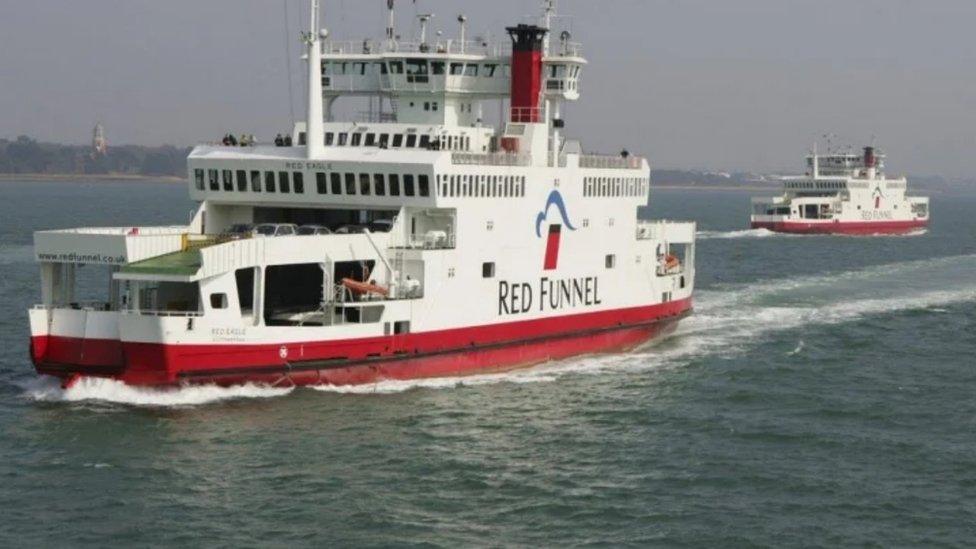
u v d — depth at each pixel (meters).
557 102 73.56
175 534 42.03
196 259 55.94
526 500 46.34
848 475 50.41
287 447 50.91
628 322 76.94
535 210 68.06
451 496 46.41
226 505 44.66
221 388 56.06
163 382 54.81
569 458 51.62
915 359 76.44
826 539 43.34
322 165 62.72
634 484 48.62
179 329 53.88
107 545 41.03
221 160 64.38
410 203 61.97
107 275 113.12
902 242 196.25
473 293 64.56
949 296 107.88
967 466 51.84
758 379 68.50
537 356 69.44
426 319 62.06
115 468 48.03
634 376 68.38
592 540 42.72
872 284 117.12
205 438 51.47
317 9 62.69
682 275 83.69
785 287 113.56
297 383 57.81
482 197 64.25
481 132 69.56
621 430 56.34
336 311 61.19
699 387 65.94
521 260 67.44
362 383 59.94
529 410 59.09
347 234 60.25
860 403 63.06
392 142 68.12
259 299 56.38
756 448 54.09
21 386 59.88
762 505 46.62
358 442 52.06
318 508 44.62
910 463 52.25
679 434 56.03
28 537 41.53
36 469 47.91
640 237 79.06
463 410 58.12
